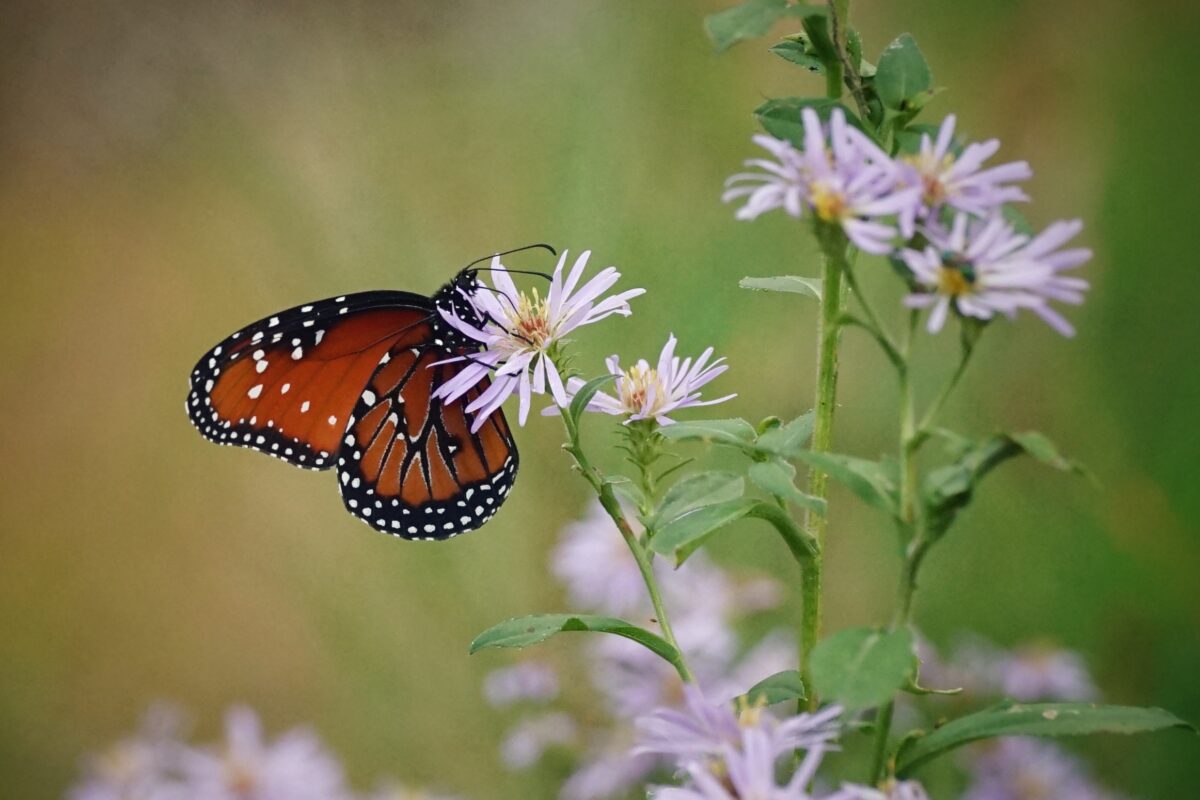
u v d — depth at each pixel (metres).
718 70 0.65
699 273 0.60
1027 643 0.54
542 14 0.69
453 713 0.60
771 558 0.56
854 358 0.58
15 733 0.73
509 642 0.41
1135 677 0.56
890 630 0.39
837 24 0.41
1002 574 0.57
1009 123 0.65
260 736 0.63
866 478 0.39
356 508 0.49
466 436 0.48
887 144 0.41
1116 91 0.64
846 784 0.39
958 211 0.40
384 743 0.60
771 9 0.41
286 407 0.49
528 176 0.67
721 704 0.40
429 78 0.72
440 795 0.57
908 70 0.41
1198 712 0.55
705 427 0.42
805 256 0.58
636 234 0.62
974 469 0.39
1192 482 0.57
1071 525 0.57
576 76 0.66
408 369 0.48
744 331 0.58
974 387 0.58
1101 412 0.59
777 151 0.40
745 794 0.39
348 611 0.63
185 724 0.73
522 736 0.53
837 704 0.40
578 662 0.54
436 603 0.61
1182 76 0.63
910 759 0.40
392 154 0.71
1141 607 0.56
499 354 0.43
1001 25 0.65
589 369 0.58
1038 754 0.51
